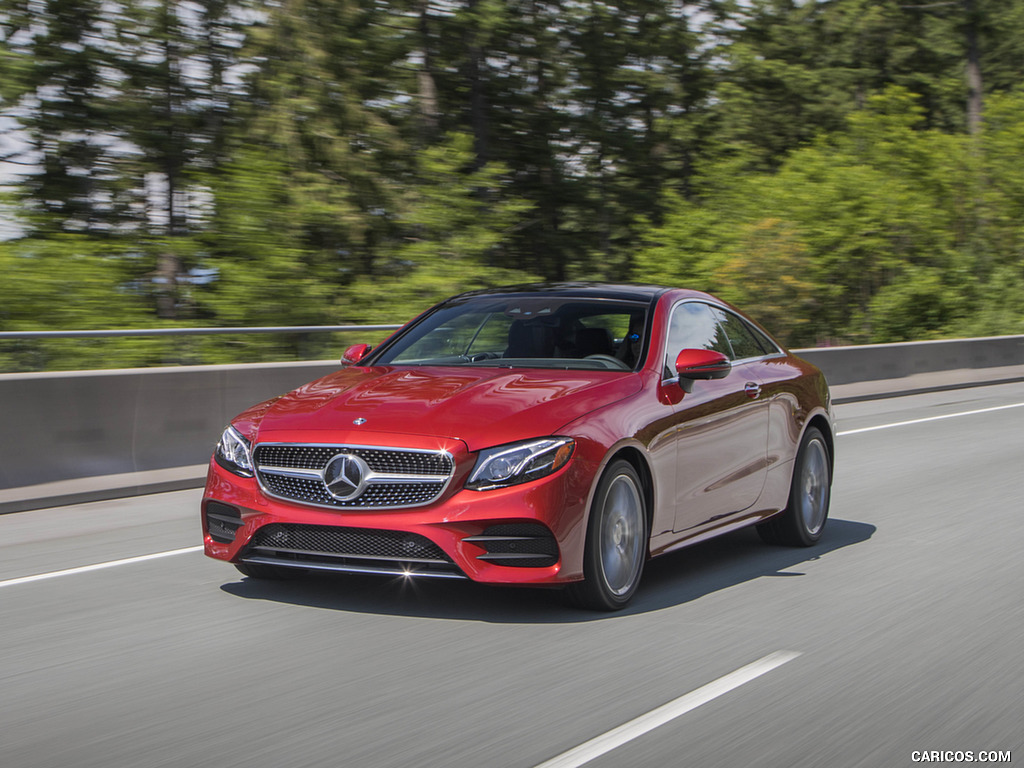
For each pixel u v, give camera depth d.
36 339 9.02
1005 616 5.21
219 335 10.40
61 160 22.72
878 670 4.36
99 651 4.62
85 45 22.55
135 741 3.55
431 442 4.83
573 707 3.89
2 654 4.59
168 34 22.31
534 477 4.82
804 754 3.47
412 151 23.23
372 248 22.05
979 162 31.38
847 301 28.11
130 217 22.67
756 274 24.86
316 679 4.21
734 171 29.25
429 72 26.50
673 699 3.99
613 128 31.44
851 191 27.36
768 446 6.53
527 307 6.34
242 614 5.17
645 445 5.34
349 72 23.12
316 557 5.01
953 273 29.47
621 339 5.95
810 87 40.53
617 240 31.47
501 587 5.68
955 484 9.32
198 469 9.36
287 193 20.11
